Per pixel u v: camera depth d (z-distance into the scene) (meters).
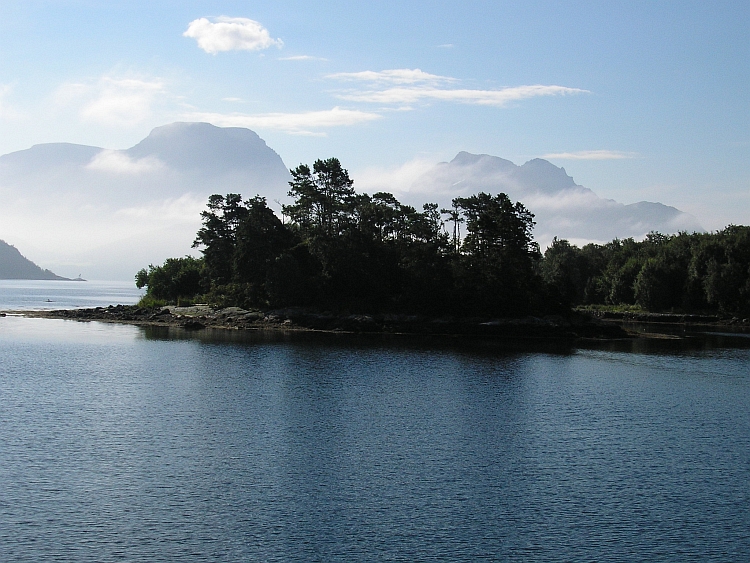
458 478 48.50
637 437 59.62
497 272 149.62
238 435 58.31
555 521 41.47
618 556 37.19
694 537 39.47
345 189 172.62
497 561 36.47
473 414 67.44
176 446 54.78
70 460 50.78
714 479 48.84
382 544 38.19
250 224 161.00
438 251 159.62
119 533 38.94
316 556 36.69
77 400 70.56
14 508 41.94
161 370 90.50
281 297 152.88
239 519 41.06
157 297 195.75
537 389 81.44
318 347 117.75
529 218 158.75
